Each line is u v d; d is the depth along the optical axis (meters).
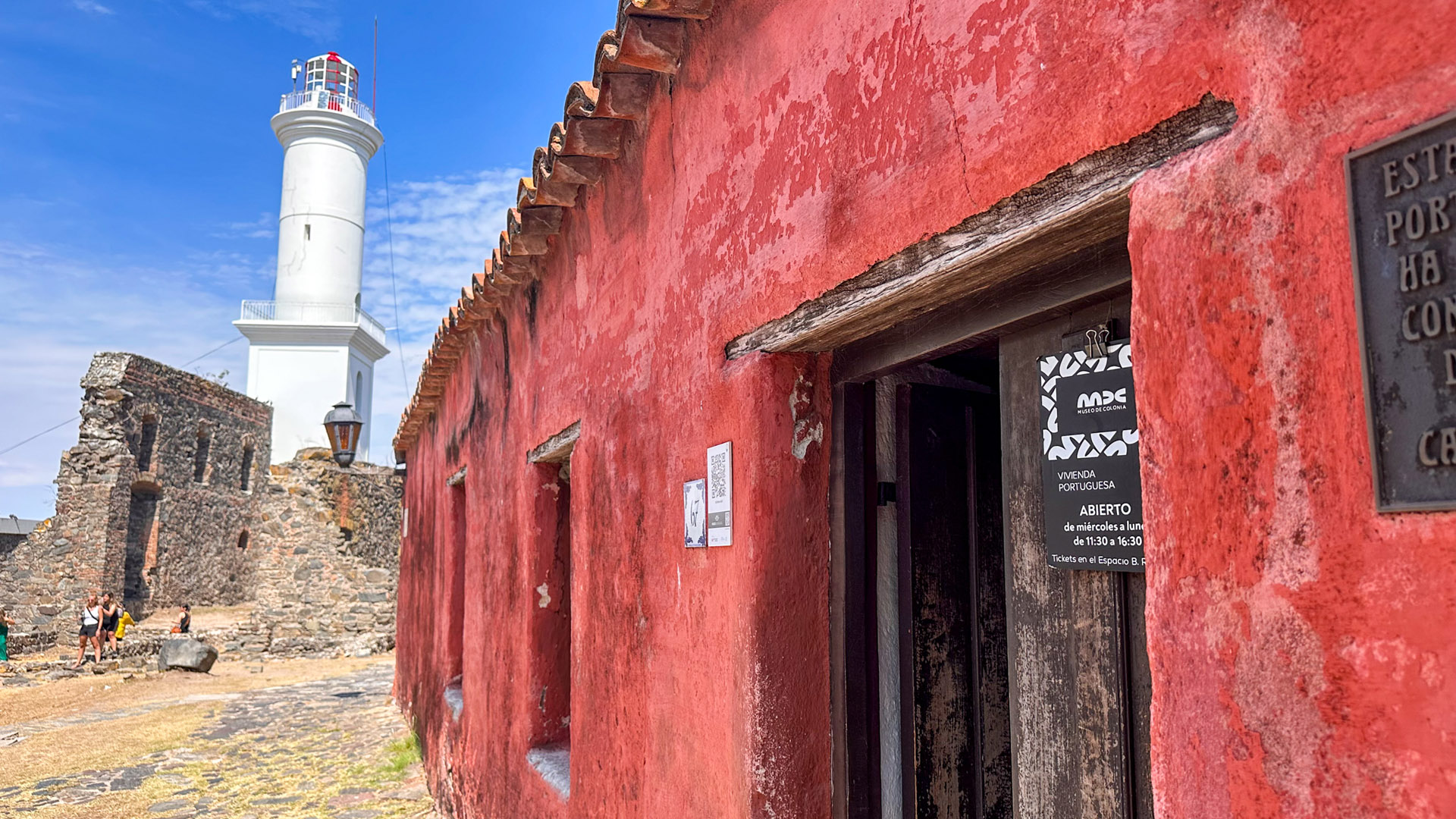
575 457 3.88
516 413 5.27
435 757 7.75
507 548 5.35
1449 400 0.83
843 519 2.30
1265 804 0.97
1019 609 1.78
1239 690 1.01
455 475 7.59
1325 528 0.93
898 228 1.71
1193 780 1.06
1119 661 1.56
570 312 4.15
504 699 5.21
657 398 2.97
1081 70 1.29
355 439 14.08
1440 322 0.84
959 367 2.70
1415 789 0.83
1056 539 1.67
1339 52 0.94
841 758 2.24
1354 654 0.89
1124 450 1.54
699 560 2.55
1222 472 1.04
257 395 35.03
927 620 2.52
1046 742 1.71
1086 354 1.62
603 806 3.29
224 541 25.56
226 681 14.83
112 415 20.83
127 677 14.64
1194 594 1.07
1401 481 0.86
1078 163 1.30
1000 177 1.44
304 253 36.44
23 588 19.69
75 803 7.49
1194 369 1.08
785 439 2.28
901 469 2.54
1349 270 0.92
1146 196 1.15
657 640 2.86
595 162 3.59
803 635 2.25
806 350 2.28
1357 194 0.92
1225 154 1.05
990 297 1.75
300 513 19.06
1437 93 0.86
